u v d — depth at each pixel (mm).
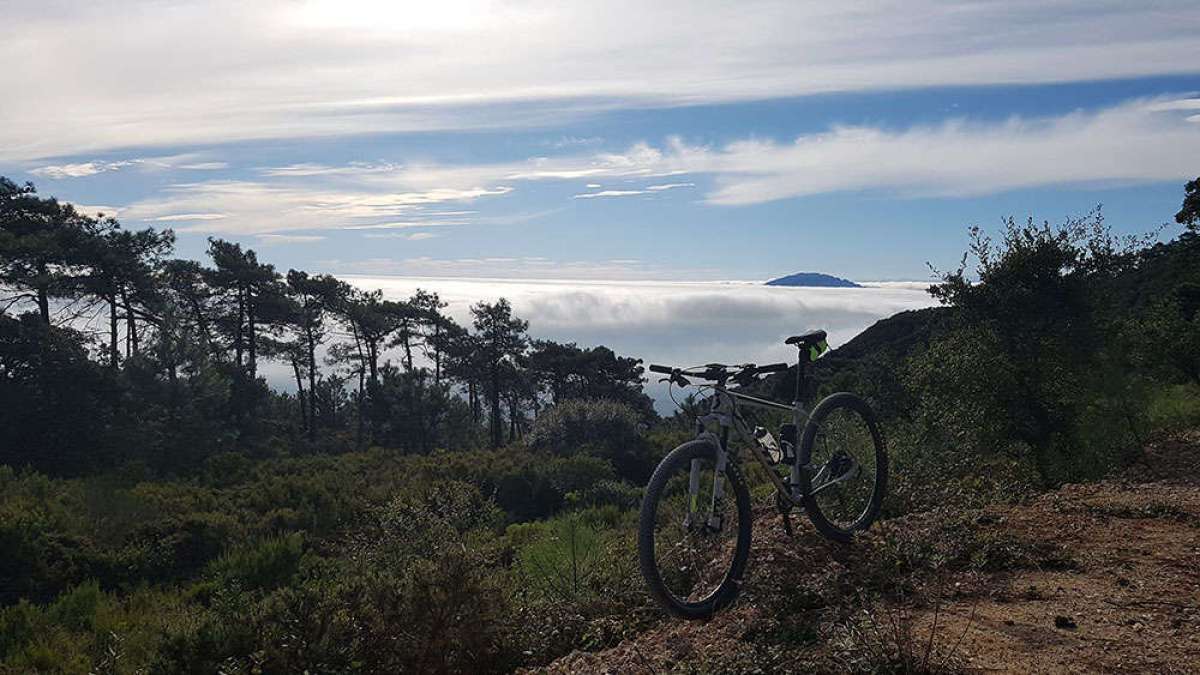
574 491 31219
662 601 4730
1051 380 12164
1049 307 12734
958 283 13258
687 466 5121
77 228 52719
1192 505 6785
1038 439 12172
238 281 66625
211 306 66938
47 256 49812
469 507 12766
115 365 48719
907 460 9844
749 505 5137
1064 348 12227
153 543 22891
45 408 40250
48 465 38250
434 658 6125
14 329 42656
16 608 16094
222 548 23391
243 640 6691
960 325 13539
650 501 4699
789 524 5688
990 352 12656
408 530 10547
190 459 40844
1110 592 4836
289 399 79000
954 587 5023
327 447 62094
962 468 10055
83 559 21234
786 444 5512
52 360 41812
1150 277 28391
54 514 23469
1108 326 12734
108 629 14664
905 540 5684
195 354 48438
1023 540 5793
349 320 77062
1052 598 4777
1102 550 5664
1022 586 5016
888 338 36469
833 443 5996
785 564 5410
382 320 77625
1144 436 12805
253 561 17922
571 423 44031
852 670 3902
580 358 87188
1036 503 7328
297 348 70875
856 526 6113
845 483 6324
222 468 37875
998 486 8414
